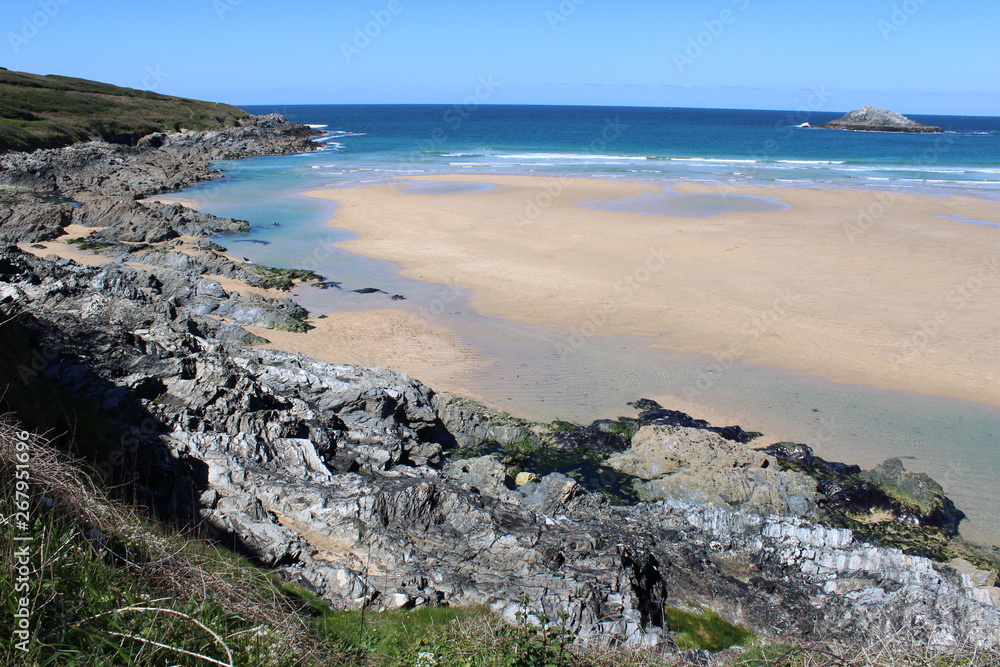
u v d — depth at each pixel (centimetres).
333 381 1708
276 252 3712
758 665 905
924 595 1116
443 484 1330
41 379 1200
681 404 2070
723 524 1385
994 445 1880
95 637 551
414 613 949
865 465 1783
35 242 3634
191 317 2295
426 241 3941
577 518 1377
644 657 898
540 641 862
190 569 726
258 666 618
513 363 2317
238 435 1338
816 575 1250
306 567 1017
